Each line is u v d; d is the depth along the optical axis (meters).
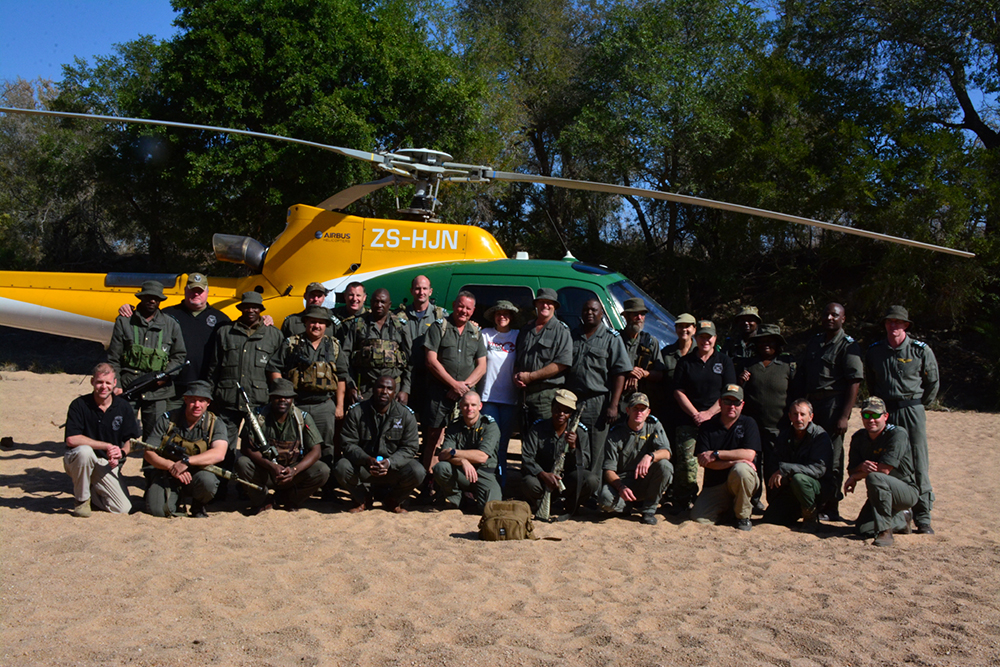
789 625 3.81
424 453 6.64
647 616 3.89
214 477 5.80
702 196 20.61
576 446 6.14
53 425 10.10
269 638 3.44
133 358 6.36
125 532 5.25
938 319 19.62
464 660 3.25
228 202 18.88
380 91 17.69
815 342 6.64
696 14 21.06
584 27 26.52
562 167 24.62
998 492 7.93
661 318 7.77
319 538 5.32
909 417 6.14
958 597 4.36
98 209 25.25
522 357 6.41
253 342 6.36
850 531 6.09
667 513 6.59
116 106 22.88
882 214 17.28
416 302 6.87
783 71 19.48
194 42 17.56
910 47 20.25
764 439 6.59
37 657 3.12
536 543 5.43
